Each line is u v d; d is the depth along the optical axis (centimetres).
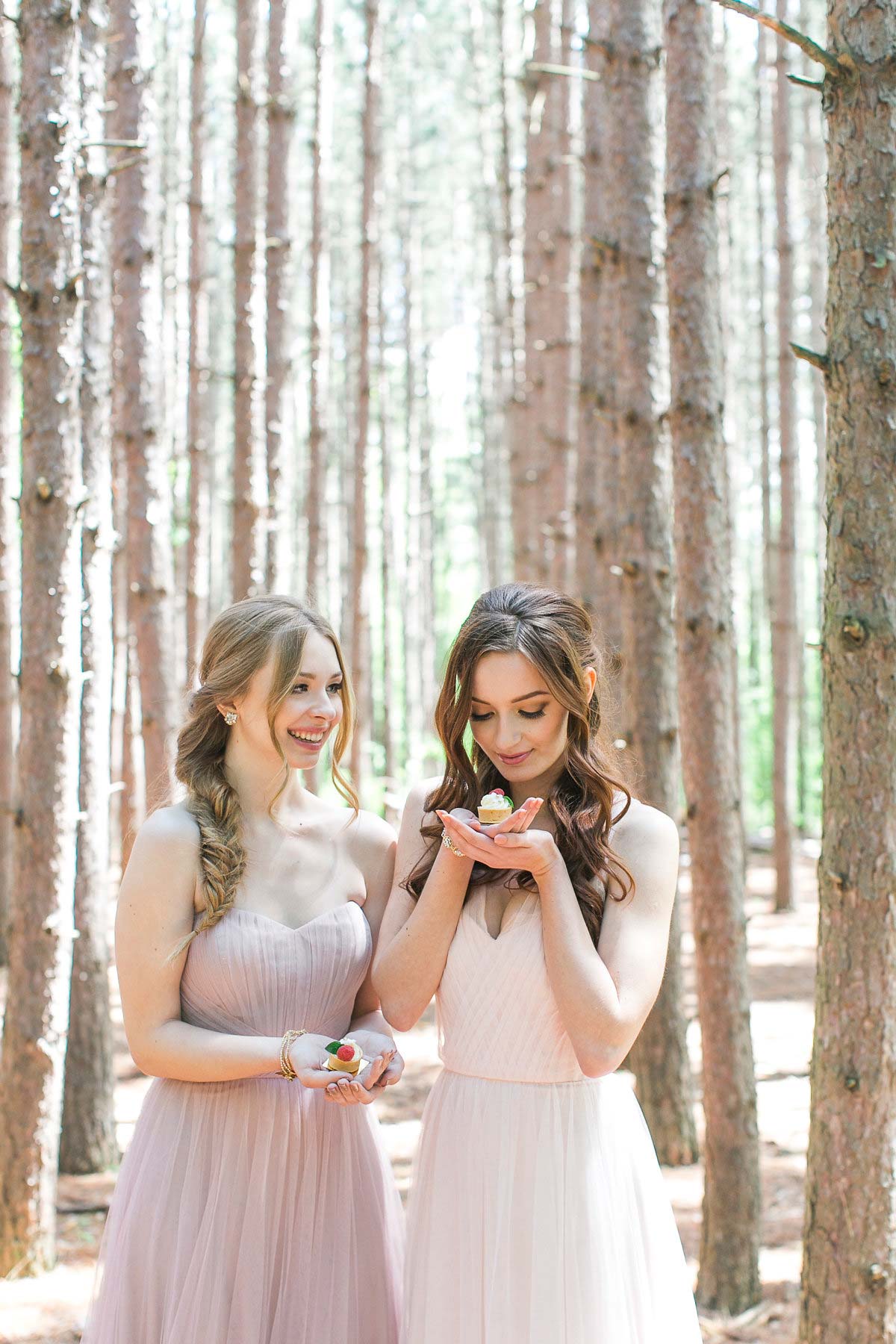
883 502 231
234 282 746
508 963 209
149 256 599
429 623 2100
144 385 604
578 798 220
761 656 2247
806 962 902
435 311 2655
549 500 905
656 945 210
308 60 1745
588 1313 200
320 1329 222
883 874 233
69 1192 475
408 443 1939
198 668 242
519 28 1316
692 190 386
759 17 230
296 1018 227
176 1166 223
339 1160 232
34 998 399
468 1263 204
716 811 383
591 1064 198
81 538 427
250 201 741
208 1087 226
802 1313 246
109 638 496
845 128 232
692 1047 693
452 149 2078
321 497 1111
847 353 233
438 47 1855
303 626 232
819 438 1538
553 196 921
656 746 498
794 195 1532
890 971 234
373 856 247
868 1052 234
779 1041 695
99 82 443
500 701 208
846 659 235
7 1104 401
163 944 222
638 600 499
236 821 231
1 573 797
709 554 391
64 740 402
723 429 396
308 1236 224
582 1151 206
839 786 237
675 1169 510
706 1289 379
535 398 996
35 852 398
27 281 393
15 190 798
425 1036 711
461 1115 211
